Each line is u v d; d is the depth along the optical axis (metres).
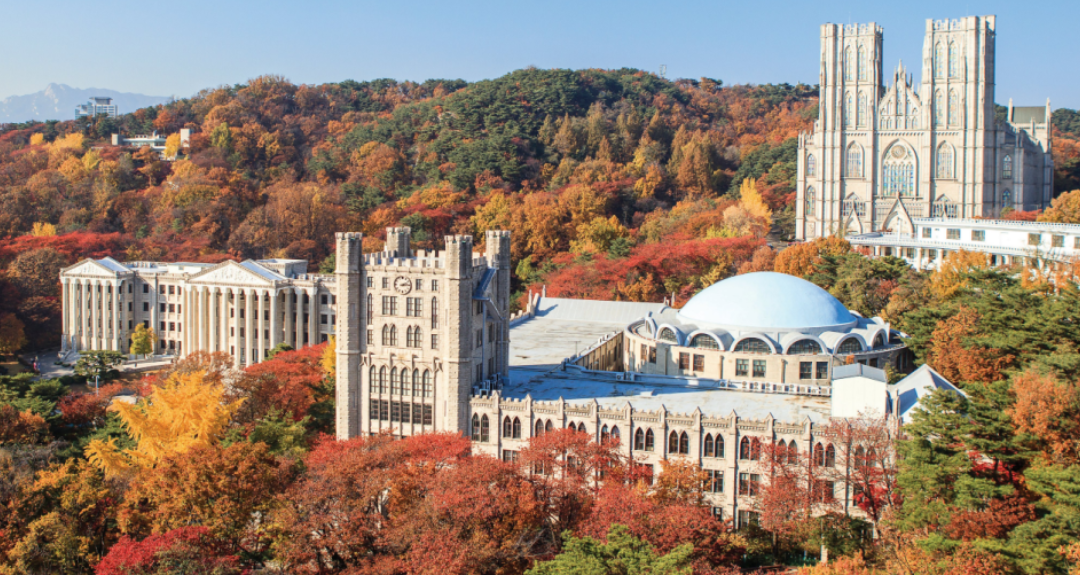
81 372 197.38
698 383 124.31
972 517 77.31
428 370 116.06
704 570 76.06
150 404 134.00
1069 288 114.50
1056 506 75.69
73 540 90.75
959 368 116.62
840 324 138.25
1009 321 117.25
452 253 111.56
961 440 85.00
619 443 101.44
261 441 104.94
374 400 119.31
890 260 171.88
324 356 158.12
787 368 131.50
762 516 94.12
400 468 92.06
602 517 82.75
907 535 82.69
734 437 102.38
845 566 79.75
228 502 87.00
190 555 78.00
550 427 110.94
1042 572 71.81
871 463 97.31
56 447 114.62
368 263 117.38
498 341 126.75
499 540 85.31
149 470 96.56
